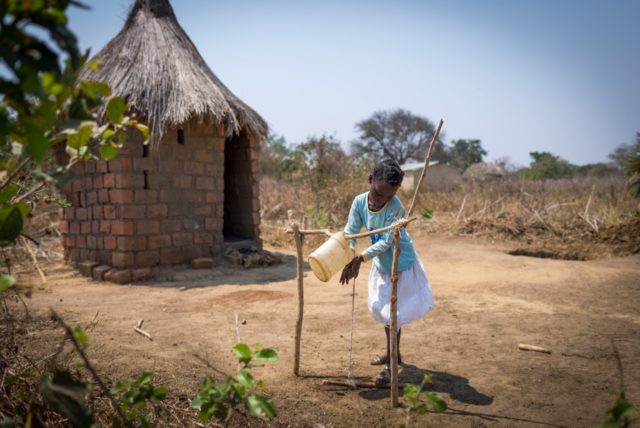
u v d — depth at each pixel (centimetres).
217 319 557
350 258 372
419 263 387
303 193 1625
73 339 201
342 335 503
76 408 209
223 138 911
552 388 371
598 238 1191
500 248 1124
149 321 543
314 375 398
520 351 454
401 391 368
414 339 489
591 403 346
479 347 464
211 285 754
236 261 900
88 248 862
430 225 1321
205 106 810
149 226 823
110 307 608
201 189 888
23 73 138
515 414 331
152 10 908
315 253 364
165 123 787
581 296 673
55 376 207
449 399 355
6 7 137
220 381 377
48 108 158
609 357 436
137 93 786
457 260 967
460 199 1559
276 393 362
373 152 4694
